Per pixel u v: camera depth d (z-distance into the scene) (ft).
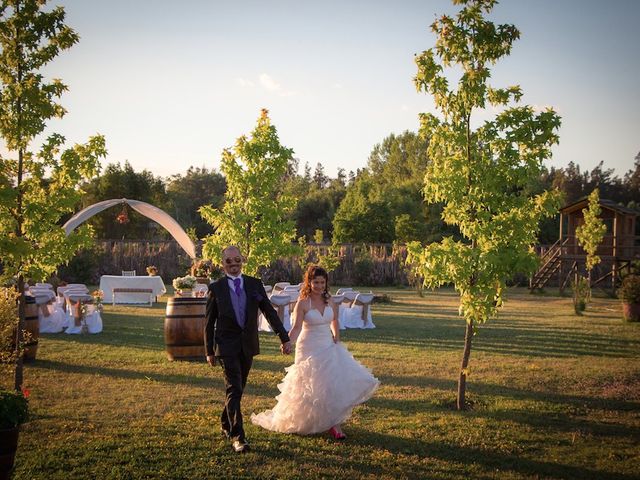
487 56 22.79
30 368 30.71
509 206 23.00
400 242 135.64
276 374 29.66
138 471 15.62
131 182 160.66
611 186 266.77
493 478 15.85
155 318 56.80
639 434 20.13
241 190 43.29
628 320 55.62
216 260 43.09
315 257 108.47
